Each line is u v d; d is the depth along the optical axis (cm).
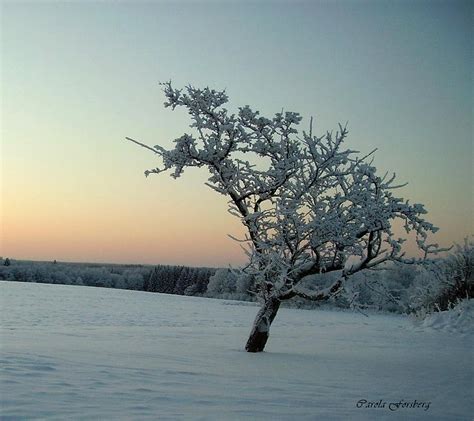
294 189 1581
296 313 5194
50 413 596
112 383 813
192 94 1548
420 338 2384
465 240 3291
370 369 1220
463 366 1355
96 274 12044
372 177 1516
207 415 635
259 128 1589
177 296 8419
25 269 11644
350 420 664
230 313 4731
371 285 1602
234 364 1182
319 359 1388
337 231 1488
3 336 1652
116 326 2842
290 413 679
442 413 764
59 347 1329
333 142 1545
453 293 3269
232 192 1571
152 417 604
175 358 1237
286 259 1581
